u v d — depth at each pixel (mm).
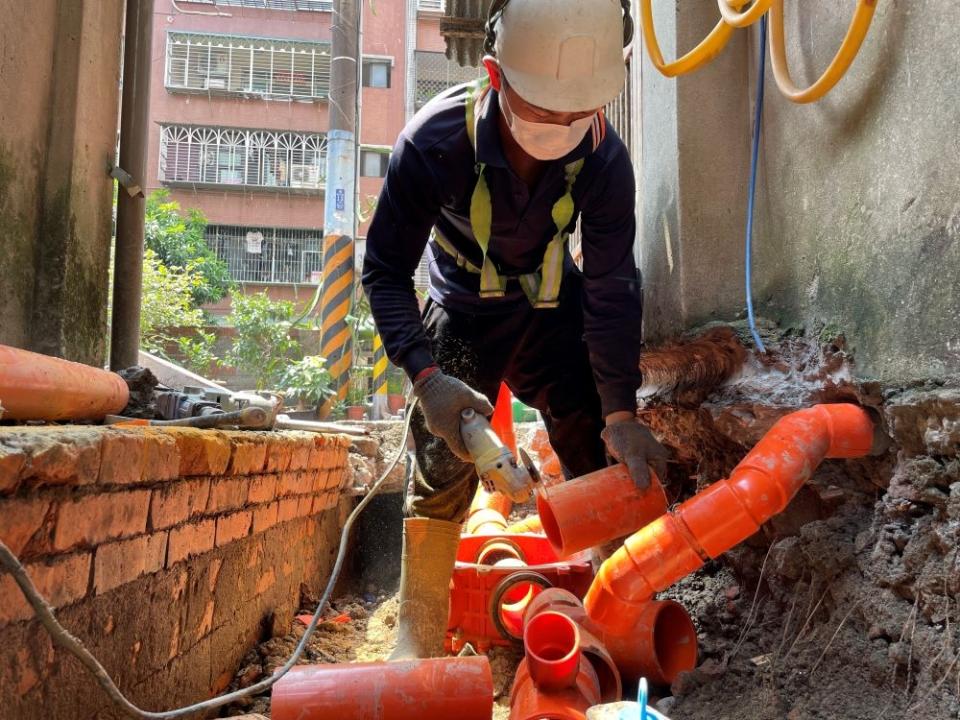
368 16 20188
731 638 2424
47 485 1296
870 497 1986
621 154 2107
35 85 3043
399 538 4875
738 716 1917
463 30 4965
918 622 1624
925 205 1736
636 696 2281
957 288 1621
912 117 1783
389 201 2076
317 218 20906
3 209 2832
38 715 1294
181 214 20391
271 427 3121
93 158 3389
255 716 1745
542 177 1992
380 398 9445
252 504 2641
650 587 1809
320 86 21297
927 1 1723
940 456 1640
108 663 1571
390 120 20156
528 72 1703
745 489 1780
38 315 3104
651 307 3201
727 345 2496
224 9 21234
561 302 2572
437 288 2492
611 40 1729
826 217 2193
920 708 1536
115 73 3621
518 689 1900
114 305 4160
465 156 1995
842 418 1874
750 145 2742
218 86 20953
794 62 2389
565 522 1891
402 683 1602
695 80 2775
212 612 2281
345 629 3529
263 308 12688
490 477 1800
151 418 2936
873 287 1945
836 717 1692
